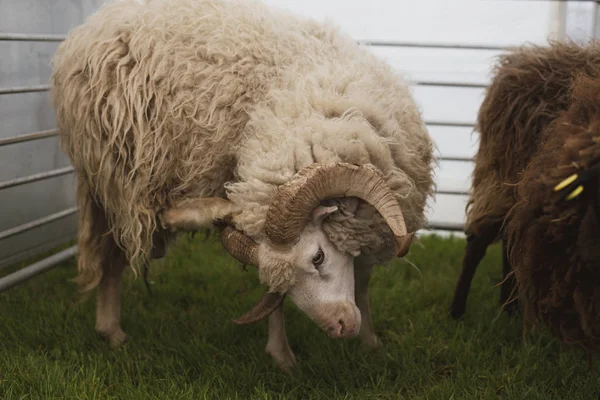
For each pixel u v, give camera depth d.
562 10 6.72
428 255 5.75
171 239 4.07
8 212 5.03
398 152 3.46
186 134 3.55
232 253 3.34
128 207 3.67
